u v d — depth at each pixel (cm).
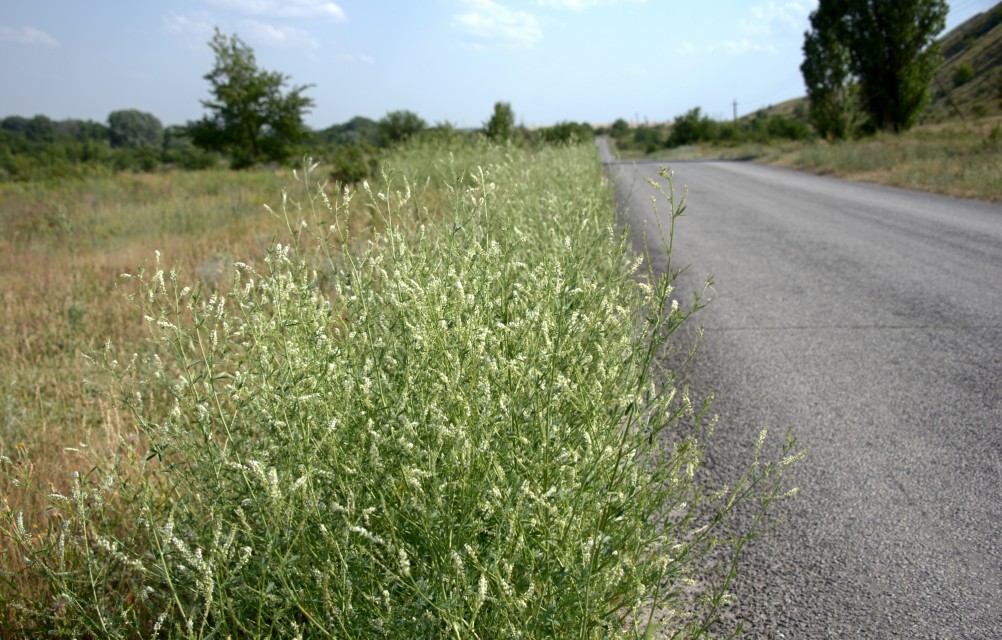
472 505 228
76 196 2356
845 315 692
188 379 268
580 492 233
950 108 6825
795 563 318
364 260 329
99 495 244
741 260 962
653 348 284
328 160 2580
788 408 481
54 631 230
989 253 952
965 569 312
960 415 463
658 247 1065
